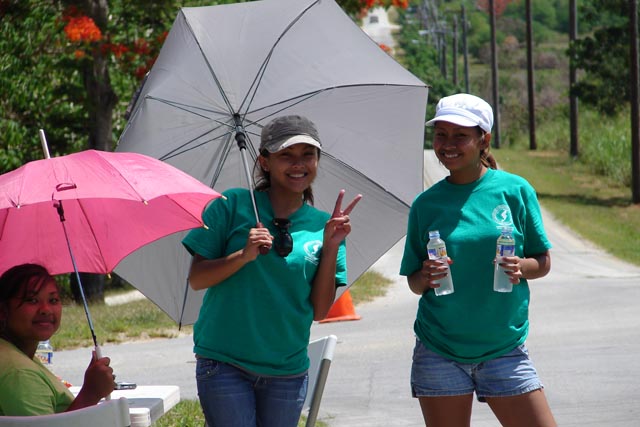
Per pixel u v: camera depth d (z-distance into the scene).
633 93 107.56
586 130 154.12
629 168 122.25
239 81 14.52
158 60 15.00
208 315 12.64
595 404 23.89
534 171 133.12
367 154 14.88
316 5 15.33
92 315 47.66
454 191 13.62
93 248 12.88
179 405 22.56
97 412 10.30
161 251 14.40
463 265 13.22
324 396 26.25
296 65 14.77
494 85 171.88
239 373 12.54
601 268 68.12
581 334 35.62
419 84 14.95
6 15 59.41
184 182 11.03
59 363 34.69
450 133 13.41
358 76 14.82
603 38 121.25
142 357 35.53
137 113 14.45
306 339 12.90
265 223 12.81
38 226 12.65
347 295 44.09
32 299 11.84
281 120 12.80
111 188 10.52
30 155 65.56
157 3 54.22
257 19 15.05
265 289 12.49
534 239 13.58
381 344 35.75
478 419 22.80
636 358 29.77
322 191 14.84
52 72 64.69
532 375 13.30
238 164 14.80
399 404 24.84
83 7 53.19
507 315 13.19
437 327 13.38
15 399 11.20
